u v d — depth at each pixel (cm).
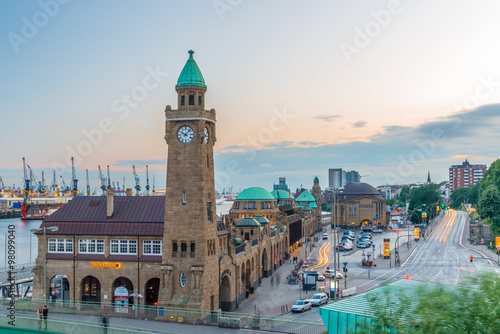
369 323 4494
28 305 7900
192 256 8194
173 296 8162
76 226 8831
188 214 8256
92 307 8344
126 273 8550
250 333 6975
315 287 10988
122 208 8988
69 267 8762
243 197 19288
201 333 6919
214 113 8731
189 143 8362
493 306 3453
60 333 6206
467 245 19038
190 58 8600
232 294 9250
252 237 12156
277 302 9812
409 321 3662
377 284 11500
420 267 14012
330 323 5162
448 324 3431
